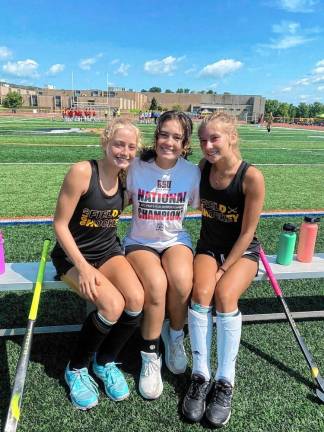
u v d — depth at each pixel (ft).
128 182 8.16
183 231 8.70
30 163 34.01
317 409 7.16
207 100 317.83
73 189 7.33
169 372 8.07
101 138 7.65
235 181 7.88
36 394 7.24
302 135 97.86
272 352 8.76
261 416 6.95
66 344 8.79
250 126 160.66
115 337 7.36
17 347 8.60
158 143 7.84
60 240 7.54
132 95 309.63
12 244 14.21
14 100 284.41
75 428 6.53
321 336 9.47
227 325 7.28
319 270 9.39
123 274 7.39
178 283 7.44
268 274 8.77
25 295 11.04
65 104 316.60
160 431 6.54
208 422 6.73
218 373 7.31
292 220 18.95
